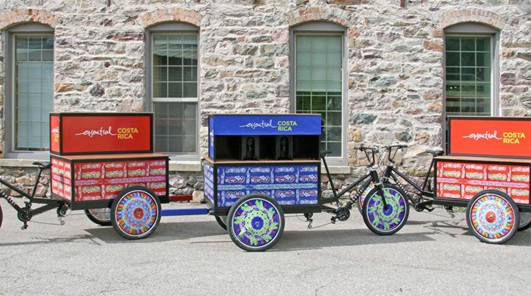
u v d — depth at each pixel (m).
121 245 7.25
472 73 10.65
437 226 8.60
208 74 10.38
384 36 10.38
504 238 7.40
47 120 10.81
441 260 6.70
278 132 7.17
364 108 10.39
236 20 10.38
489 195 7.49
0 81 10.67
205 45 10.37
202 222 8.79
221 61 10.38
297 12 10.34
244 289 5.59
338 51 10.62
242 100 10.38
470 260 6.71
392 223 7.98
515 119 7.61
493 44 10.61
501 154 7.70
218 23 10.38
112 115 7.72
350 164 10.38
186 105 10.67
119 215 7.44
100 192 7.43
